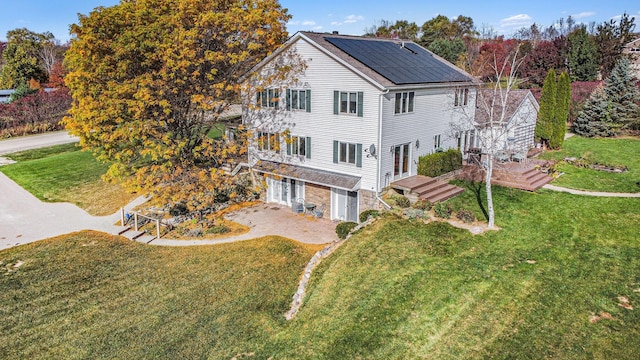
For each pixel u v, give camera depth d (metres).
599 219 21.17
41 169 37.66
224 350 14.98
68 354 15.12
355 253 19.53
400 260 18.44
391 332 14.27
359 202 25.41
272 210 28.81
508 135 32.25
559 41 56.38
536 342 13.05
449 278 16.75
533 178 26.55
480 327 13.98
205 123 30.41
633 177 27.27
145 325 16.62
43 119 52.47
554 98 34.62
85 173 36.56
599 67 54.84
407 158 26.36
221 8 28.12
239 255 22.23
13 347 15.52
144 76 25.44
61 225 26.98
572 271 16.73
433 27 80.19
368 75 23.20
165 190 26.20
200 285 19.45
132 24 26.19
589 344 12.80
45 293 19.03
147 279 20.14
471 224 21.36
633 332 13.14
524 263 17.55
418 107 26.19
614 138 38.06
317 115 26.23
